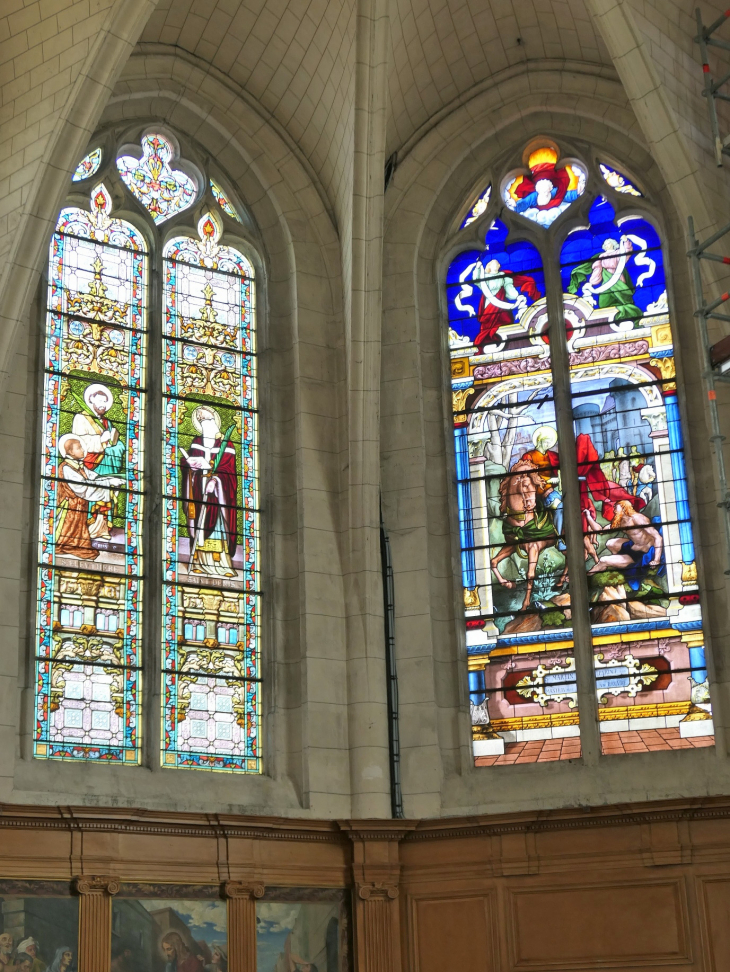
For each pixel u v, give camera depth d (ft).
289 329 70.03
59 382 64.34
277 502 67.41
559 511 67.62
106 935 57.11
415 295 71.20
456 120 73.20
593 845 61.31
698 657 64.13
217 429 67.67
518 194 73.20
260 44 70.08
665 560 65.82
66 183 61.62
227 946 59.52
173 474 65.87
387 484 68.23
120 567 63.31
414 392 69.56
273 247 71.56
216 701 63.67
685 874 59.98
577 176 72.79
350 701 64.80
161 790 60.90
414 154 73.05
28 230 60.95
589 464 68.08
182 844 59.72
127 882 58.29
